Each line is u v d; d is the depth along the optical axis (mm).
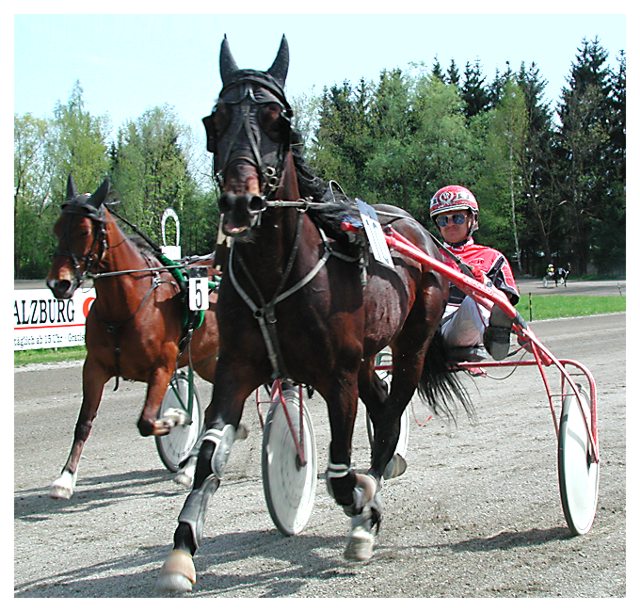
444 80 56062
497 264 4871
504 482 4918
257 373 3240
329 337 3221
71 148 40156
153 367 5066
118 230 4926
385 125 40750
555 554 3631
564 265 47812
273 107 2949
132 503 4746
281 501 3895
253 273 3121
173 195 39031
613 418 6895
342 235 3344
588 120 47344
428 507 4422
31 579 3434
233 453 6215
